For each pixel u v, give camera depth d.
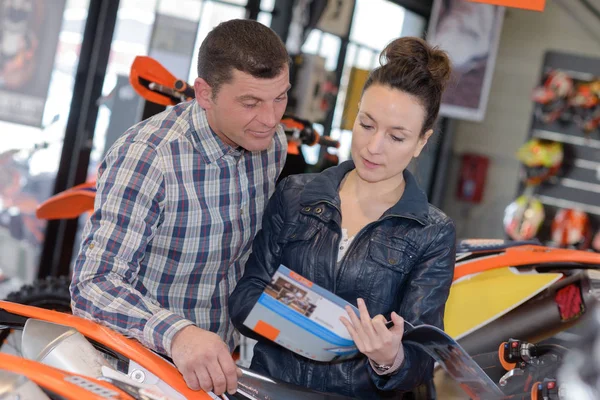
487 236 6.35
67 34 3.95
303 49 4.86
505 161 6.33
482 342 2.17
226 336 1.73
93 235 1.49
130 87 4.13
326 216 1.52
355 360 1.53
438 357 1.42
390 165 1.44
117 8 4.03
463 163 6.39
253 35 1.48
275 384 1.48
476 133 6.45
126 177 1.51
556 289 2.14
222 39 1.48
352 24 5.19
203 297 1.66
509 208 5.45
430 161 6.31
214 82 1.49
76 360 1.37
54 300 2.59
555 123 5.50
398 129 1.41
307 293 1.39
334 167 1.61
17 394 1.19
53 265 4.06
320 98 4.93
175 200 1.56
